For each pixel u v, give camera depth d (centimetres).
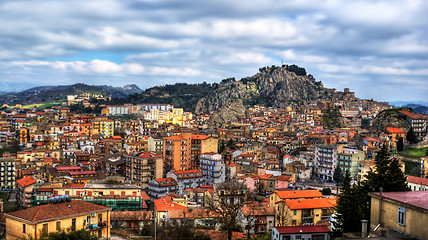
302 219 14800
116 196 17338
